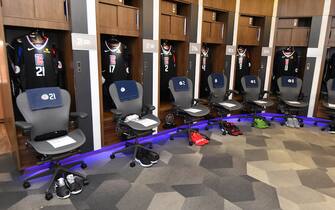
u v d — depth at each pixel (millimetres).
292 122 4543
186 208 2061
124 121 2906
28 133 2086
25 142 2365
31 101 2240
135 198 2189
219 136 3951
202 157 3107
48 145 2174
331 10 4465
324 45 4629
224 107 3959
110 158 3025
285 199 2209
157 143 3607
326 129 4375
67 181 2271
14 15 2297
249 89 4641
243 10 4715
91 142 3045
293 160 3041
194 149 3379
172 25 3822
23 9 2346
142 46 3391
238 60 5184
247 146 3512
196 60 4242
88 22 2760
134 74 3617
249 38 4992
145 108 3209
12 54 2654
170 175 2623
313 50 4738
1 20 2150
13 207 2037
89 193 2254
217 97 4285
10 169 2672
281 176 2631
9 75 2479
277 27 5070
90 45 2824
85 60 2816
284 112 4703
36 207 2043
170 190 2328
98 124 3072
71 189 2221
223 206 2094
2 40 2236
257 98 4715
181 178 2562
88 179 2500
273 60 5230
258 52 5156
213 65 4922
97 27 2848
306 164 2930
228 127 4137
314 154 3242
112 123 3289
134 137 3023
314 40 4703
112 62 3473
